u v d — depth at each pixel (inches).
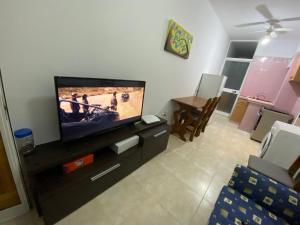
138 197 59.9
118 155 61.7
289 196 41.9
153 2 69.3
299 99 138.7
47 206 41.0
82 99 49.1
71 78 44.5
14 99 41.9
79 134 52.0
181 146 105.4
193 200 62.7
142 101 74.9
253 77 180.7
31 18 38.7
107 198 57.2
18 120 44.2
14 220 45.8
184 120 116.7
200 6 103.5
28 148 44.6
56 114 51.6
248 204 43.6
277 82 167.0
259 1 97.0
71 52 49.1
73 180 45.9
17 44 38.4
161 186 67.1
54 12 42.0
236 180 48.1
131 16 62.6
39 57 42.9
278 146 89.0
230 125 174.4
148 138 72.5
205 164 89.0
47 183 43.6
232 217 39.0
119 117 65.3
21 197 45.5
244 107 177.5
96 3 49.9
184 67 115.3
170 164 83.4
